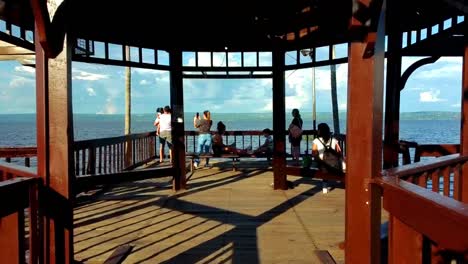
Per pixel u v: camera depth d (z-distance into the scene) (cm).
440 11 486
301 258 379
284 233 457
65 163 280
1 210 213
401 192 205
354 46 288
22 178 244
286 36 677
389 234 226
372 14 274
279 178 709
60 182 279
